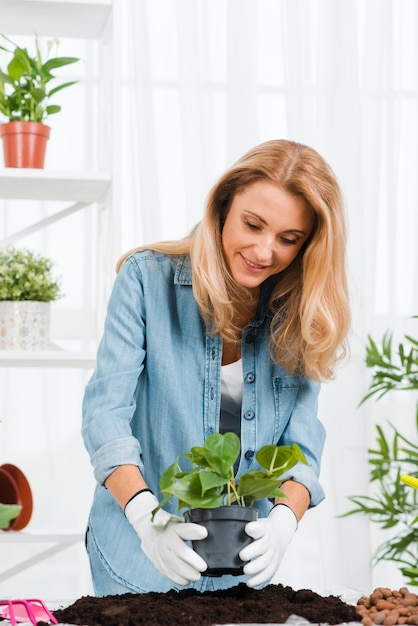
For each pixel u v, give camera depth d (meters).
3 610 1.34
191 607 1.29
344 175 3.27
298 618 1.24
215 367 1.76
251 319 1.80
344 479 3.15
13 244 3.16
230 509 1.38
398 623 1.23
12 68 2.60
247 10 3.25
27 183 2.62
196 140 3.19
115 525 1.72
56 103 3.20
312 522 3.16
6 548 3.08
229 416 1.83
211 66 3.26
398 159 3.42
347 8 3.32
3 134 2.62
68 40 3.20
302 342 1.74
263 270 1.64
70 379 3.14
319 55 3.33
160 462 1.75
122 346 1.71
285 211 1.58
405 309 3.39
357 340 3.17
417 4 3.45
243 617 1.26
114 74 2.59
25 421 3.11
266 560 1.43
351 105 3.29
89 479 3.13
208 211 1.66
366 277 3.28
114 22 2.59
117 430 1.61
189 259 1.79
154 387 1.75
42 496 3.11
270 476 1.43
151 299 1.75
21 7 2.59
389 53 3.41
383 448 2.91
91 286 3.19
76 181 2.59
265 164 1.59
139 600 1.35
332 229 1.63
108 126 2.66
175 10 3.25
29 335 2.61
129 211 3.20
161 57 3.24
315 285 1.67
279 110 3.32
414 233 3.41
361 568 3.13
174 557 1.40
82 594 3.10
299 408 1.82
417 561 2.84
